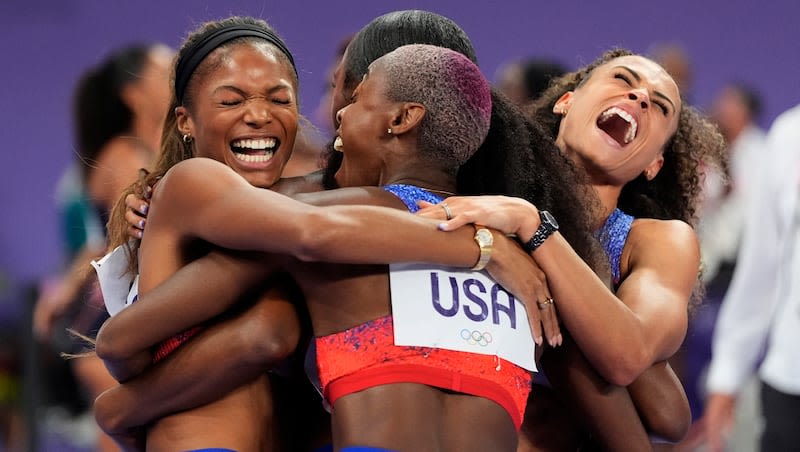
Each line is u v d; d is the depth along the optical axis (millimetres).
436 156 9539
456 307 9109
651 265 10711
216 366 9383
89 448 16391
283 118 10219
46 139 19547
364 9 19344
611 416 10133
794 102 19859
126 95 16203
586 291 9500
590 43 19703
